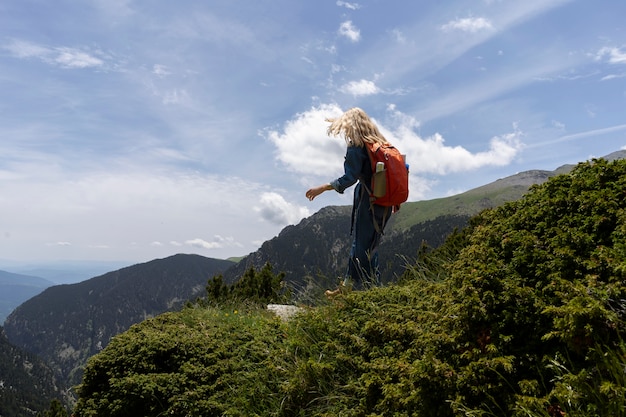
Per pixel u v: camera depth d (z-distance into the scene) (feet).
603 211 9.48
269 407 13.64
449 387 8.52
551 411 7.41
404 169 17.61
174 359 15.84
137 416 14.42
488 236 11.58
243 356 16.15
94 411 14.66
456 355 9.17
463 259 11.48
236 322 19.81
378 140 17.81
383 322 13.05
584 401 7.00
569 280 8.88
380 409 10.54
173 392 14.47
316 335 15.43
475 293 9.41
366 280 18.15
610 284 7.70
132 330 18.94
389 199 17.42
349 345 13.88
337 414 11.64
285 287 22.67
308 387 13.16
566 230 9.79
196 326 19.36
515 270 9.97
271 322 18.61
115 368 15.64
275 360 14.89
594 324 7.35
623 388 6.39
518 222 11.32
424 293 14.46
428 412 8.66
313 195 18.40
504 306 9.21
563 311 7.55
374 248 18.35
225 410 13.78
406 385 9.53
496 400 8.23
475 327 9.43
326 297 17.72
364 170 17.85
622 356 6.79
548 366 7.79
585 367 7.58
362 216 18.06
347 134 17.80
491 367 8.33
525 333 8.81
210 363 15.78
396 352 12.05
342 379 12.94
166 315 21.25
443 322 10.14
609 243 9.00
